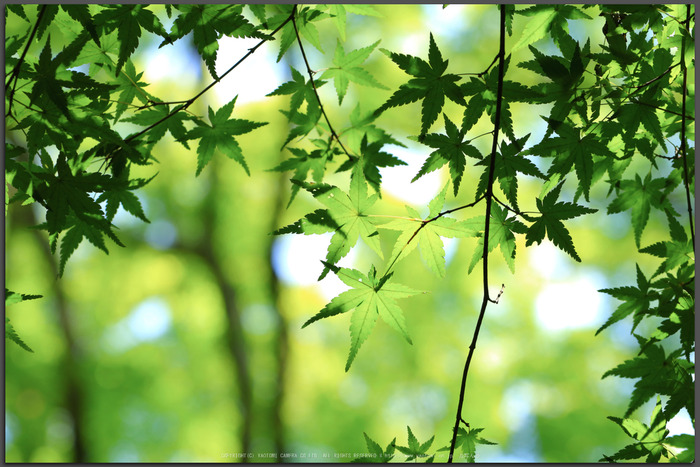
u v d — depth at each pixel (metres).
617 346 10.16
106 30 1.89
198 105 9.96
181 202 10.98
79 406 10.95
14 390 10.90
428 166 2.02
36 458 10.97
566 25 1.93
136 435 11.16
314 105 2.55
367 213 1.97
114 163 2.12
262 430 11.03
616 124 1.96
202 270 11.55
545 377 10.40
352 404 11.16
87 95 1.87
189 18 1.94
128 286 11.17
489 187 1.84
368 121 2.57
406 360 10.78
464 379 1.84
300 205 11.11
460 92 1.94
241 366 11.12
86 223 1.97
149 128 2.12
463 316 10.66
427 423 10.91
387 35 9.20
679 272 1.96
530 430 10.41
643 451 2.05
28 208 10.82
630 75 2.02
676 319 1.97
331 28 9.16
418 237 2.02
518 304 10.53
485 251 1.84
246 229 11.39
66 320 11.00
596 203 10.16
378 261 10.42
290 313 11.58
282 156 10.69
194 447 11.34
